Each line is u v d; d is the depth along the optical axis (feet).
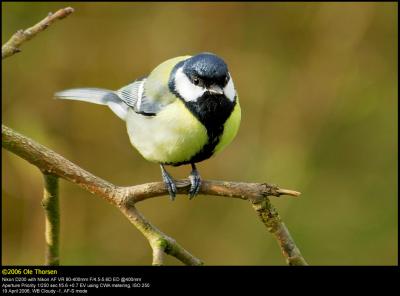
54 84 40.29
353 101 42.32
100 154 40.29
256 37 42.32
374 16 42.27
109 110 40.47
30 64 40.11
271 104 42.04
